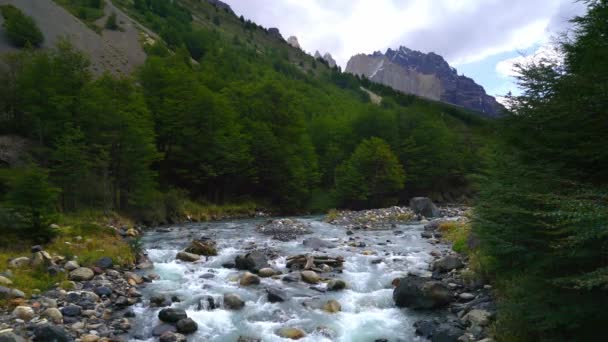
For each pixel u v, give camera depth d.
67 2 124.38
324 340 10.21
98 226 21.08
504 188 9.11
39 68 40.06
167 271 16.09
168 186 45.56
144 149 34.66
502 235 9.23
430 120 78.00
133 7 157.75
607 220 5.82
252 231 28.70
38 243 16.20
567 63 8.67
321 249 21.06
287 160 54.88
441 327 10.28
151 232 27.56
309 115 102.38
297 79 173.00
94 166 32.16
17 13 71.06
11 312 10.49
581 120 7.86
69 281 13.02
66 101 35.72
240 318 11.47
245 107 64.19
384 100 161.88
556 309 7.66
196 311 11.78
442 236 25.27
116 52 93.75
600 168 8.02
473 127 12.09
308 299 12.98
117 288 13.31
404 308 12.36
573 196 6.89
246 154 50.88
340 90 186.12
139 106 41.84
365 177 58.22
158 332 10.19
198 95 50.25
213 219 41.81
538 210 7.93
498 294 11.72
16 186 16.45
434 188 73.31
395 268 16.98
